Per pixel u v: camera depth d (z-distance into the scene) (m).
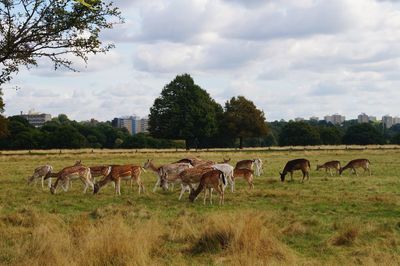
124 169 20.20
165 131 74.56
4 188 22.36
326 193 19.53
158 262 8.69
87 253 8.37
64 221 13.30
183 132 73.69
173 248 10.05
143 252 8.56
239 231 9.91
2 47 10.22
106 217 13.45
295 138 99.50
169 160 41.91
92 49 10.77
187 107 74.19
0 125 64.06
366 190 20.56
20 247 9.29
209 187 17.53
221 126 81.62
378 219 13.71
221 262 8.85
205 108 75.31
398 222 12.64
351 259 9.16
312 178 26.50
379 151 53.66
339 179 25.69
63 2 10.22
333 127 109.12
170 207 16.53
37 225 12.33
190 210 15.76
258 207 16.31
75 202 17.91
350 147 66.94
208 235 10.16
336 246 10.48
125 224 11.88
